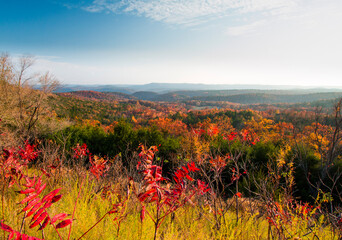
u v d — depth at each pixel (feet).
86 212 7.49
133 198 8.13
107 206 8.20
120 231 6.83
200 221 9.14
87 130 41.27
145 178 4.56
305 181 27.07
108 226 6.83
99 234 6.52
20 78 44.06
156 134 37.99
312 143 38.63
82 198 8.61
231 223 8.98
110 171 11.44
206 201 9.23
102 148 38.40
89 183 10.57
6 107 40.14
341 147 30.68
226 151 26.40
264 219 9.60
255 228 8.97
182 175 5.19
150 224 7.34
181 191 5.23
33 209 3.25
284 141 31.24
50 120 46.73
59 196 3.44
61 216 3.42
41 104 45.57
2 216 5.77
